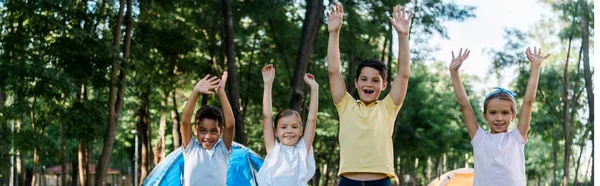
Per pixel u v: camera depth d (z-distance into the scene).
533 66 6.59
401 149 39.69
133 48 22.05
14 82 18.69
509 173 6.48
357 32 24.34
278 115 7.46
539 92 33.78
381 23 24.61
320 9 20.42
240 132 20.48
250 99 29.23
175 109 28.89
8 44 19.44
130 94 26.61
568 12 31.00
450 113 41.75
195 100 7.16
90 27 20.06
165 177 7.87
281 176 7.28
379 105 6.90
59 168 55.28
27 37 19.53
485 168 6.56
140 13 22.61
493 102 6.62
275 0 23.19
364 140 6.73
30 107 20.20
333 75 7.01
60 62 19.97
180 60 25.45
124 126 39.31
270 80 7.55
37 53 20.58
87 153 29.30
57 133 34.94
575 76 33.22
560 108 34.38
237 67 29.28
